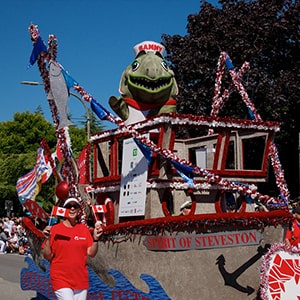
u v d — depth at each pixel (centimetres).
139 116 831
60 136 791
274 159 788
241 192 693
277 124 775
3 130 4931
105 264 676
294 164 1977
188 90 1944
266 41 1894
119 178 773
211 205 752
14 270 1511
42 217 828
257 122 757
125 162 748
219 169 740
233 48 1877
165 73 818
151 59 819
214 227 603
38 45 749
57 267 568
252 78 1820
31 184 1002
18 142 4872
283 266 624
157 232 611
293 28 1880
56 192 802
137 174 717
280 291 618
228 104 1881
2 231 2373
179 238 601
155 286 618
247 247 619
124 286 652
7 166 3838
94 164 862
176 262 605
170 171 707
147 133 752
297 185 1973
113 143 805
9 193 3831
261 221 619
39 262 838
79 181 941
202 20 2008
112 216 793
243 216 608
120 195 748
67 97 738
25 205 826
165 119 699
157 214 712
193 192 723
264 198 696
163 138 708
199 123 714
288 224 642
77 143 4659
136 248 633
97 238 587
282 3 1944
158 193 717
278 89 1816
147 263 624
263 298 617
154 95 813
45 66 765
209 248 604
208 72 1898
